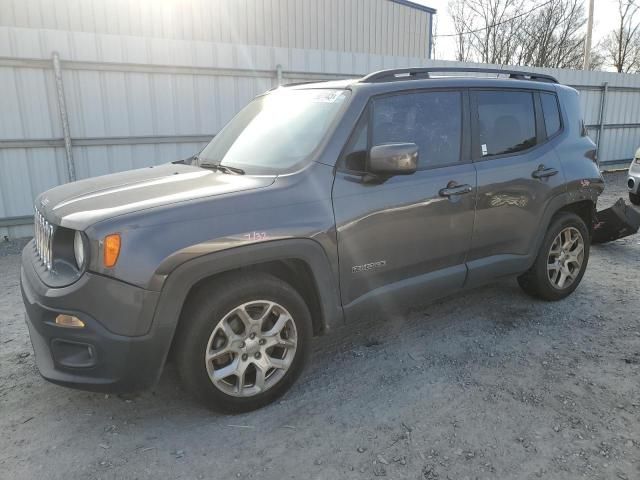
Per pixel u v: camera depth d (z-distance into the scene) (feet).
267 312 9.71
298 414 9.96
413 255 11.49
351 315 10.84
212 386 9.37
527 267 14.12
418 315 14.58
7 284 18.08
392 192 10.94
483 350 12.49
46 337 8.78
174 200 9.12
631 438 9.10
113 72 25.48
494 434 9.29
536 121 14.25
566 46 114.52
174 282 8.61
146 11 39.70
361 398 10.49
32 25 35.53
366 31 54.13
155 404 10.29
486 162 12.79
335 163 10.41
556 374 11.33
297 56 30.30
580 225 15.25
